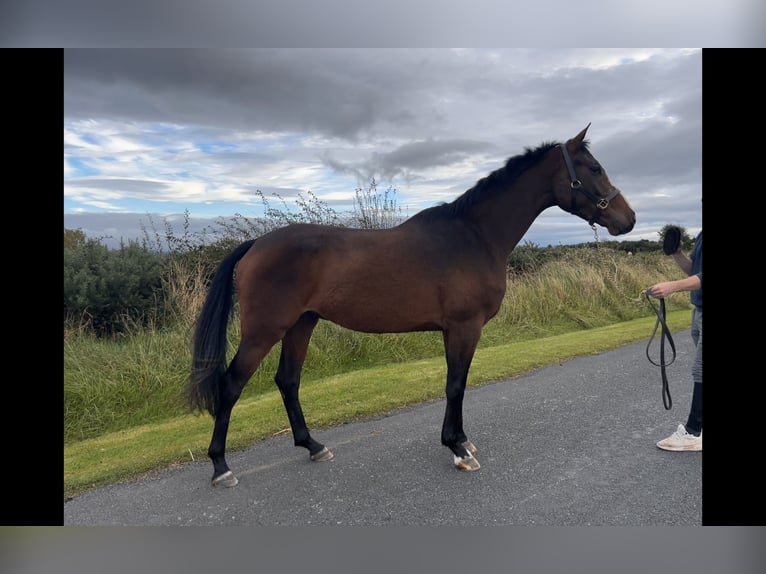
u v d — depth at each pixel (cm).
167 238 797
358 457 370
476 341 361
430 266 346
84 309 674
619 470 333
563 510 288
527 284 1042
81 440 479
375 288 343
